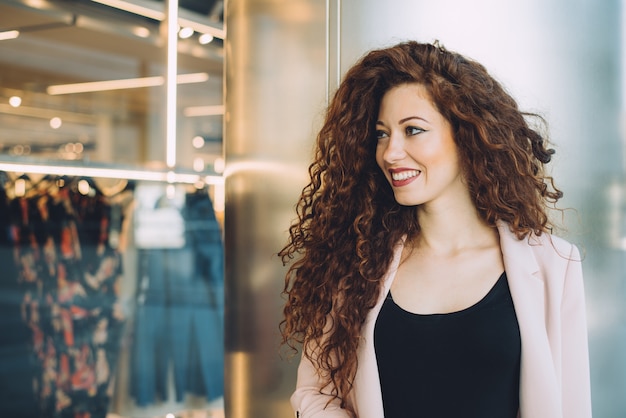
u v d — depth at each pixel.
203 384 5.09
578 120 1.83
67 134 9.43
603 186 1.83
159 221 6.96
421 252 1.51
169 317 6.02
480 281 1.41
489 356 1.35
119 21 6.93
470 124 1.40
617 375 1.83
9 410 4.41
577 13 1.83
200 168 10.45
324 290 1.56
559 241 1.46
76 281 6.20
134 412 4.64
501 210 1.43
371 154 1.56
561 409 1.35
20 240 6.14
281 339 2.24
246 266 2.33
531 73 1.84
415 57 1.44
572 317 1.42
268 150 2.27
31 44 7.50
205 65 8.45
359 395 1.46
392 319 1.44
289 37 2.21
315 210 1.64
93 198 6.60
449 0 1.91
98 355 5.35
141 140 10.04
